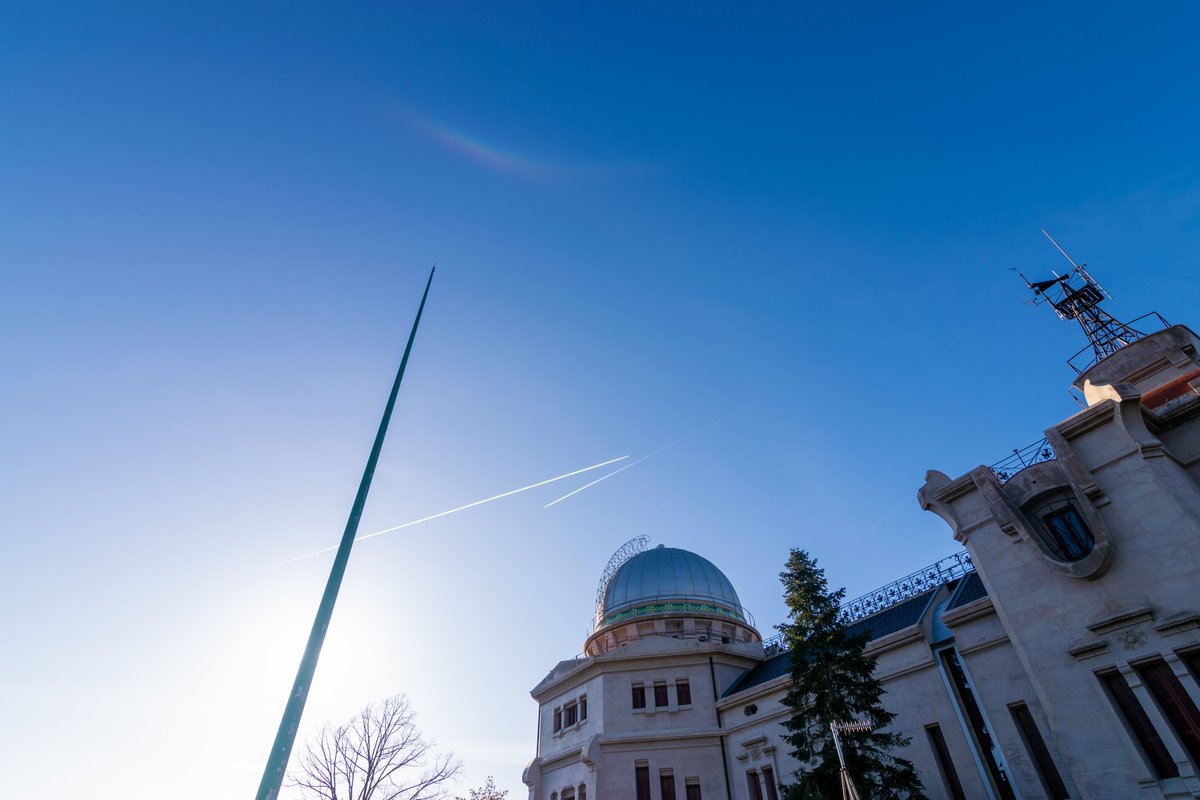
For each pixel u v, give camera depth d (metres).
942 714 26.06
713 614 46.38
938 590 30.89
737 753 34.50
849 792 19.14
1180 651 17.55
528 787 40.81
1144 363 24.97
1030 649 20.80
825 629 25.52
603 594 52.03
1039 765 21.81
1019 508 22.44
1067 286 30.25
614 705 38.09
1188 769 16.73
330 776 40.22
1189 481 19.64
